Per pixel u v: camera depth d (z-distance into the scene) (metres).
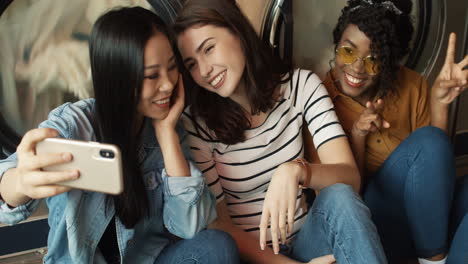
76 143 0.84
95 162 0.84
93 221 1.05
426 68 1.87
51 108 1.38
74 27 1.33
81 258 1.04
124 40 0.95
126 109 1.00
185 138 1.23
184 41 1.16
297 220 1.38
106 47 0.97
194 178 1.09
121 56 0.96
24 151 0.85
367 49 1.39
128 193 1.05
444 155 1.28
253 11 1.52
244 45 1.19
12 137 1.35
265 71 1.26
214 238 1.10
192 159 1.24
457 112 1.88
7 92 1.32
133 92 0.99
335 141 1.26
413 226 1.35
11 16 1.25
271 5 1.52
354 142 1.43
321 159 1.29
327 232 1.12
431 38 1.83
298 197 1.37
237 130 1.28
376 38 1.36
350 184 1.21
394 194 1.40
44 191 0.86
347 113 1.50
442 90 1.43
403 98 1.52
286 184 1.09
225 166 1.33
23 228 1.44
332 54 1.71
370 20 1.36
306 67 1.70
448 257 1.27
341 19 1.48
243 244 1.30
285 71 1.35
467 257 1.21
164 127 1.10
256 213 1.37
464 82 1.39
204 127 1.30
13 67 1.30
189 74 1.26
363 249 1.04
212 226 1.30
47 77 1.35
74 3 1.30
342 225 1.07
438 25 1.81
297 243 1.29
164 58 1.00
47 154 0.83
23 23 1.27
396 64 1.45
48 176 0.83
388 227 1.45
